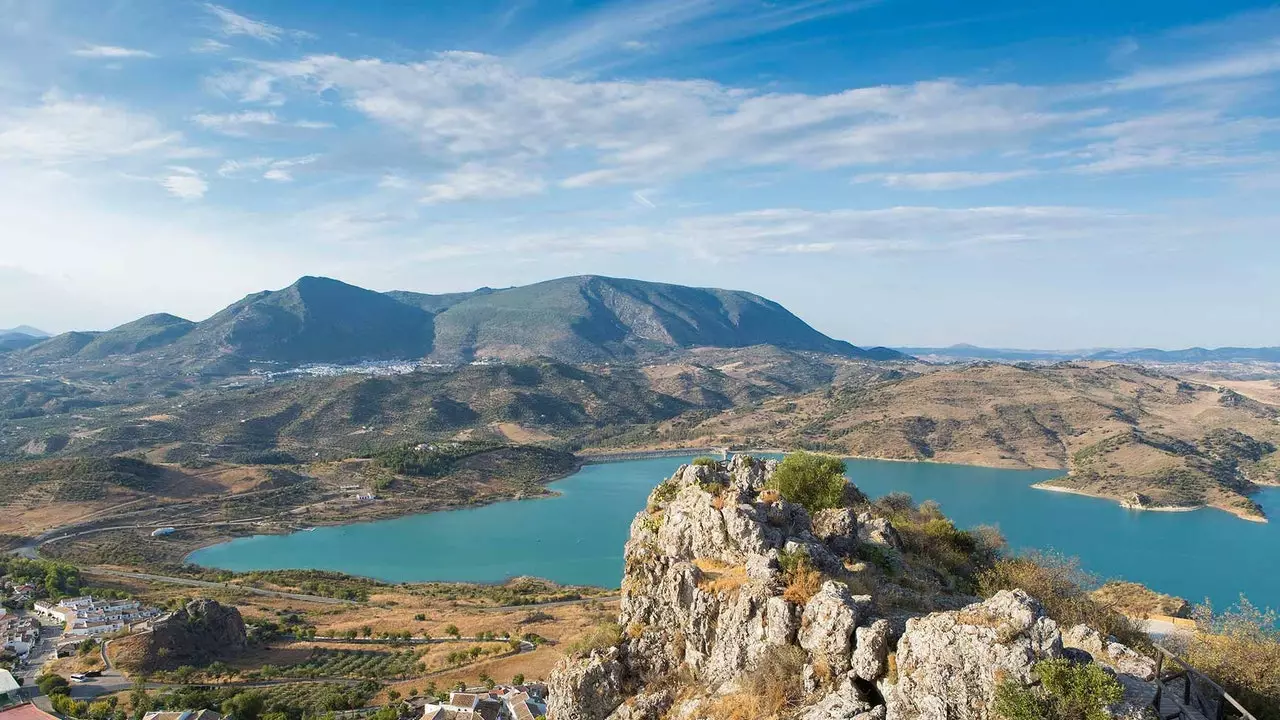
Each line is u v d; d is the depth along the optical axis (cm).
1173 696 2519
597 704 3475
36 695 10838
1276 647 3297
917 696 2347
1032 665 2230
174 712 9525
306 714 10150
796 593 2984
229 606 14125
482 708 9375
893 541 4591
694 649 3328
